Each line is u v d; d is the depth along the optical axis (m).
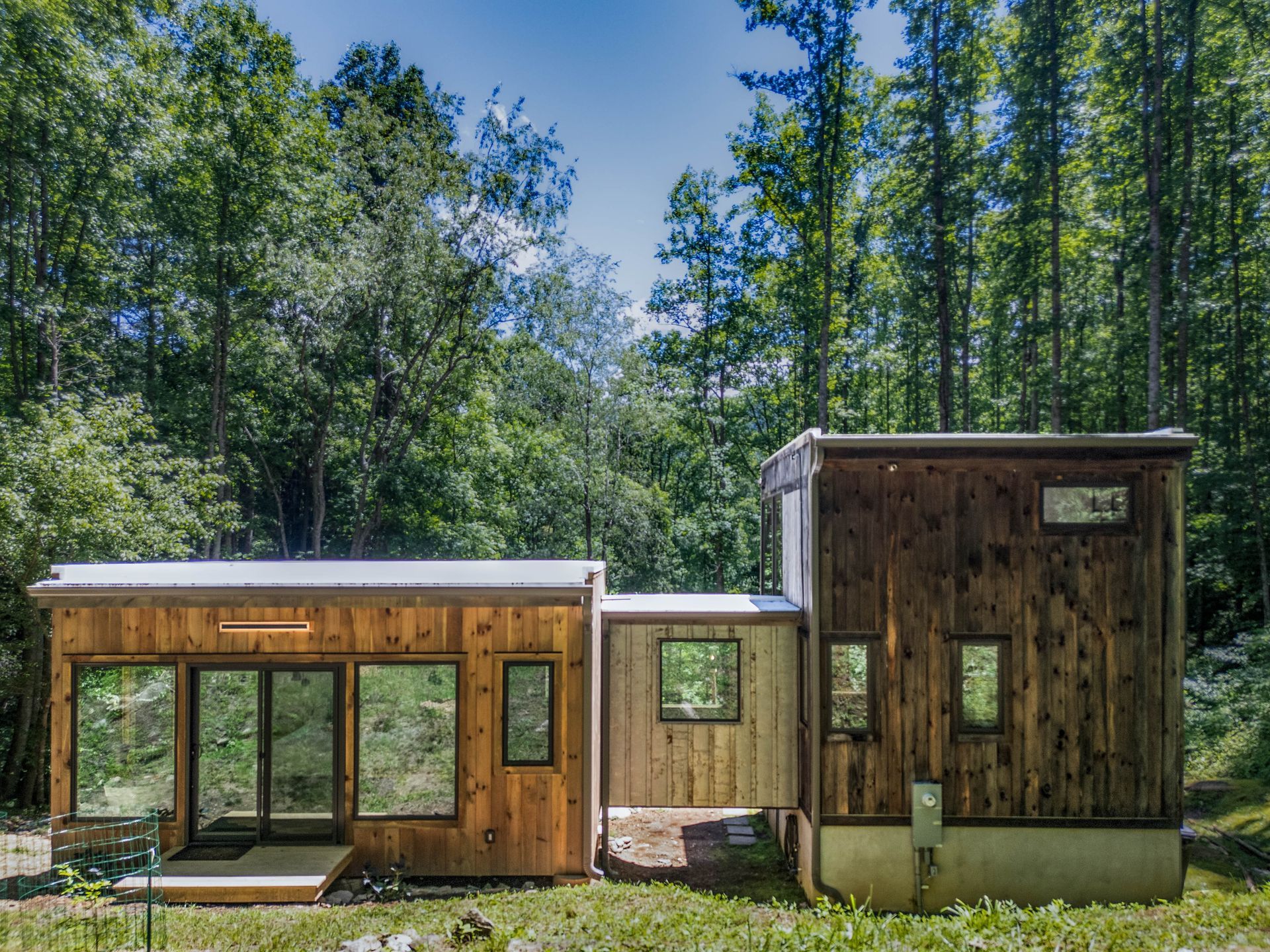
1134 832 7.75
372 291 20.11
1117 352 17.95
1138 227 18.16
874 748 7.87
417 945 5.18
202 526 13.80
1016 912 5.92
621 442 24.19
